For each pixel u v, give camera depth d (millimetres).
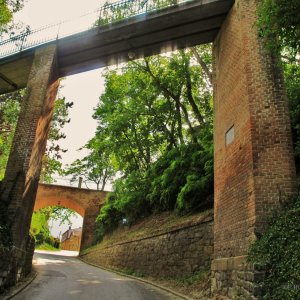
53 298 9953
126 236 22016
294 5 7883
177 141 25609
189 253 13445
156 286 13570
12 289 10867
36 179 14508
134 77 23859
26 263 13930
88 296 10531
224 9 12836
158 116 24547
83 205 34531
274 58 10320
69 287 12242
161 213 20500
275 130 9352
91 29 15273
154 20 14070
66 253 41531
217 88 13047
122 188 25703
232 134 10820
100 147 26891
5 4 20141
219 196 11305
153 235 17000
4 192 12602
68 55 16031
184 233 14227
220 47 13344
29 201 13602
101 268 22172
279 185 8750
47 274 15961
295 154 10547
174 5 13547
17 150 13422
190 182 15859
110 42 15242
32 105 14297
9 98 26312
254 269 7430
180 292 11773
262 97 9820
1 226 11336
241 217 9320
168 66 22328
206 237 12680
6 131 27062
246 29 10969
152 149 27453
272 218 8383
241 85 10609
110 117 25656
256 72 10211
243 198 9359
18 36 16828
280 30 8570
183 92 23578
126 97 25109
